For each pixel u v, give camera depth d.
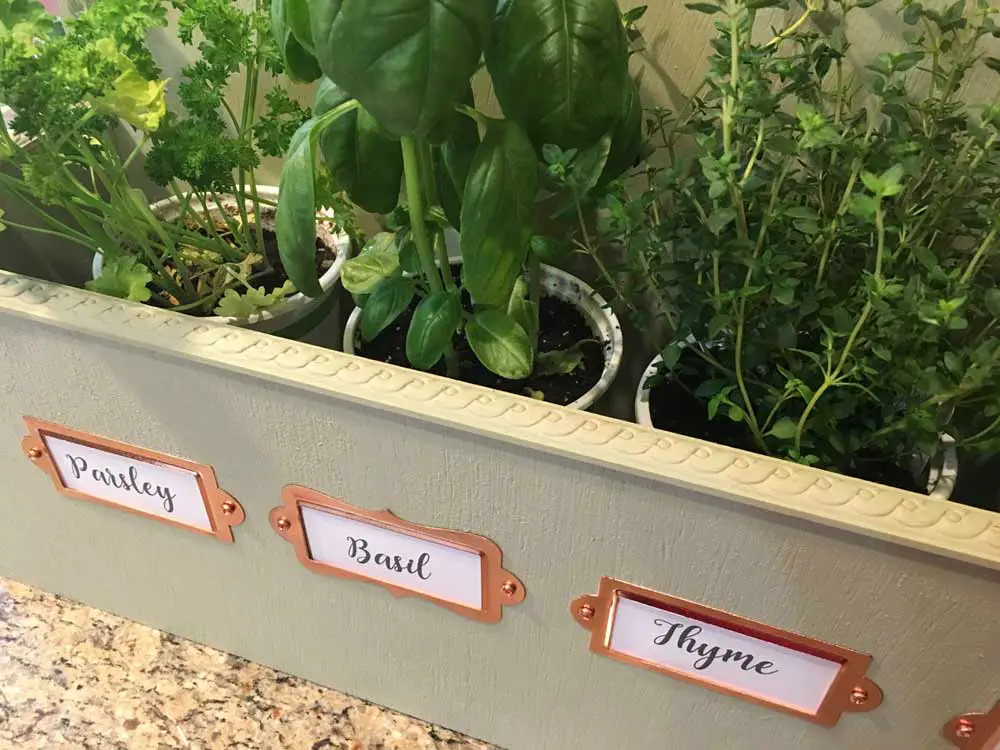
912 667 0.53
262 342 0.57
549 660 0.67
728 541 0.51
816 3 0.67
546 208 0.82
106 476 0.71
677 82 0.74
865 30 0.68
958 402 0.60
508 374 0.64
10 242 0.78
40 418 0.68
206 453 0.64
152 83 0.61
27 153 0.65
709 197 0.58
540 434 0.51
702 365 0.74
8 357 0.64
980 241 0.66
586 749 0.74
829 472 0.49
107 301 0.60
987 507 0.73
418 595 0.67
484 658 0.70
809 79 0.63
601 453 0.50
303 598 0.73
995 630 0.49
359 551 0.66
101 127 0.68
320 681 0.81
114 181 0.71
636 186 0.80
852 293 0.63
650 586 0.57
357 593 0.70
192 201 0.90
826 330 0.55
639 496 0.51
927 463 0.65
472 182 0.56
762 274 0.58
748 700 0.61
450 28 0.46
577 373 0.77
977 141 0.58
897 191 0.47
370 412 0.54
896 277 0.53
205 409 0.60
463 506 0.58
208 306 0.80
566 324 0.82
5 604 0.87
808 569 0.50
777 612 0.54
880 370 0.59
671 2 0.69
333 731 0.78
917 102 0.66
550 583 0.60
